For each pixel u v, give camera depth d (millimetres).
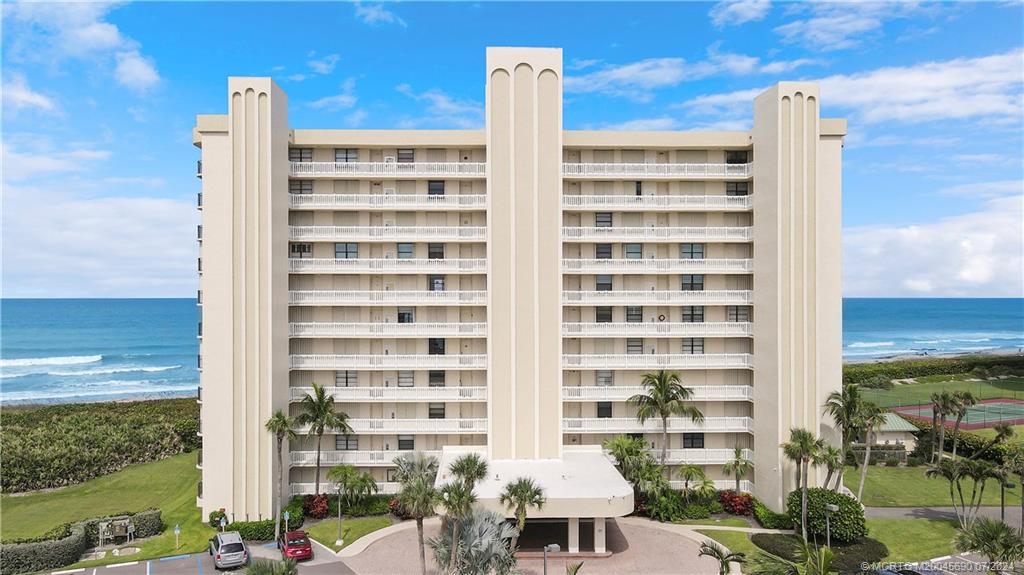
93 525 39375
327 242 46344
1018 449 42562
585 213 47219
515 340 43938
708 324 46469
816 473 42375
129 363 149250
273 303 42000
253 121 41656
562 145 45188
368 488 43094
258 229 41625
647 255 47219
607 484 38312
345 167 45688
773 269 42719
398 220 46906
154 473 56281
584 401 46750
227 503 41469
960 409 53156
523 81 43906
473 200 45875
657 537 39469
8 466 51656
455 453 45031
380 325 45781
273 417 40344
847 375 102000
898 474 53250
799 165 42344
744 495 43875
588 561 35875
